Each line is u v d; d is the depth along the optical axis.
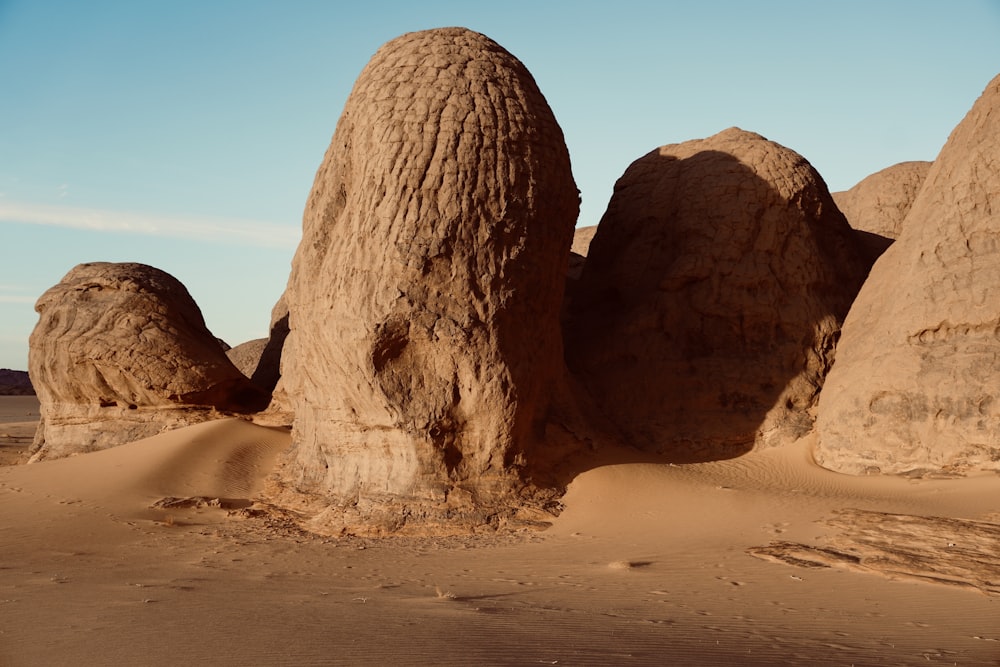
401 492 15.99
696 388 20.19
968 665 6.84
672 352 20.70
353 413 16.91
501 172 16.41
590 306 22.94
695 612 8.92
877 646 7.48
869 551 11.84
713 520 14.75
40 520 16.88
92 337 25.66
